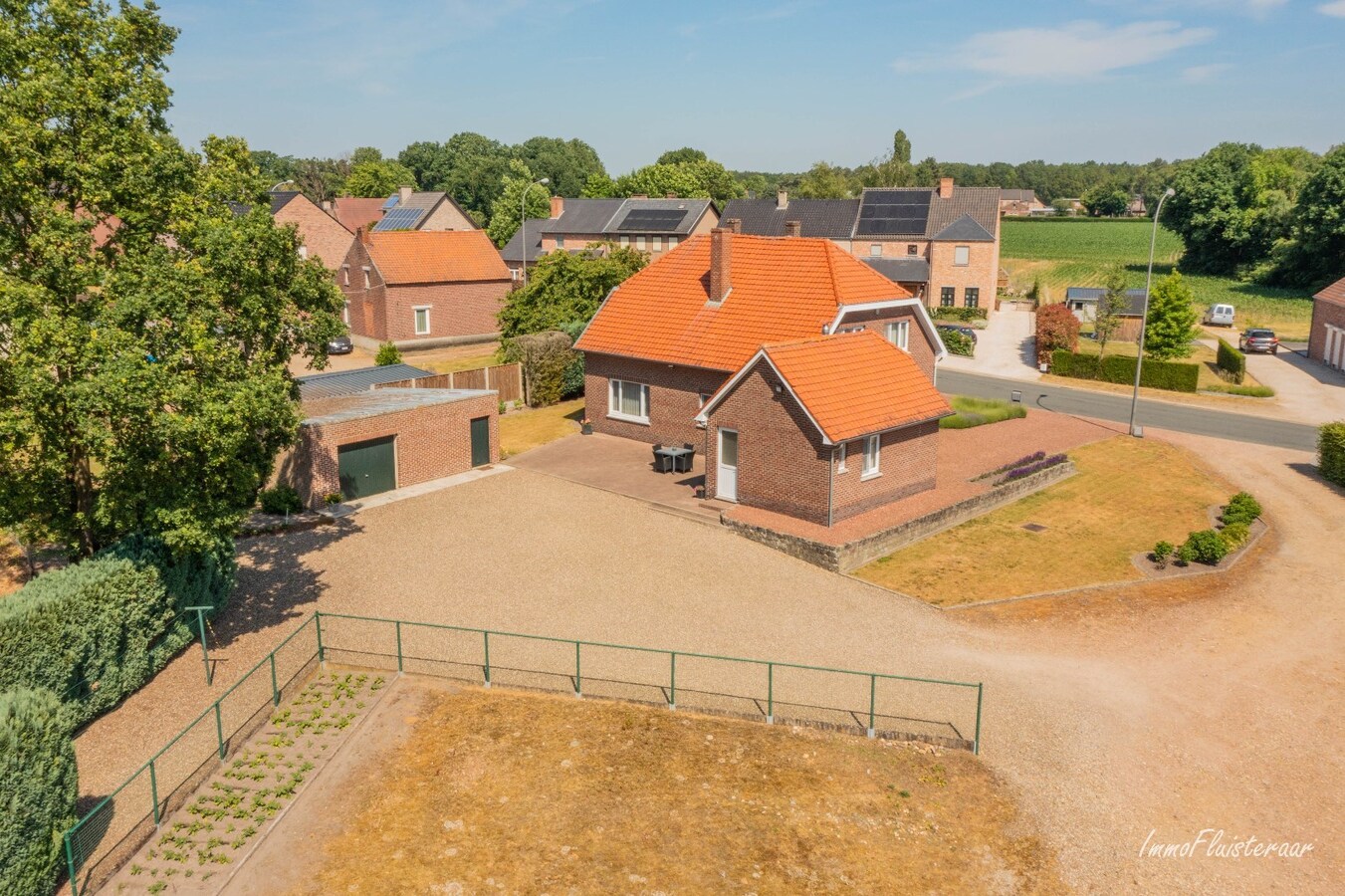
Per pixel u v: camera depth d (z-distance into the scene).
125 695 19.86
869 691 20.28
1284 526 30.94
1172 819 16.33
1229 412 47.47
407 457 34.00
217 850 15.20
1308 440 41.88
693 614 23.95
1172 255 121.31
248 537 29.06
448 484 34.47
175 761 17.61
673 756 17.80
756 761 17.70
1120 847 15.62
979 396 51.41
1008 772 17.56
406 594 25.02
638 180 128.38
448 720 18.94
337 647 22.06
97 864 14.70
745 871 14.80
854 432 28.56
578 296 52.44
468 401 35.75
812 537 27.75
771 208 86.12
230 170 21.91
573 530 29.77
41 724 14.13
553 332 49.19
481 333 67.38
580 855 15.08
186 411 18.72
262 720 18.83
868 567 27.25
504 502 32.44
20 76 19.09
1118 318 61.78
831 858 15.16
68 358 18.12
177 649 21.56
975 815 16.33
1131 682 20.86
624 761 17.59
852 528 28.66
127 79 20.17
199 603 22.17
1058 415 46.69
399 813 16.08
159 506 19.83
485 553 27.89
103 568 19.27
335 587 25.45
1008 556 28.31
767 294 38.09
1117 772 17.61
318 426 30.92
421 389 38.91
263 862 14.93
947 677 20.98
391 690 20.12
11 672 16.67
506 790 16.69
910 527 29.11
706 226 87.81
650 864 14.89
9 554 27.12
